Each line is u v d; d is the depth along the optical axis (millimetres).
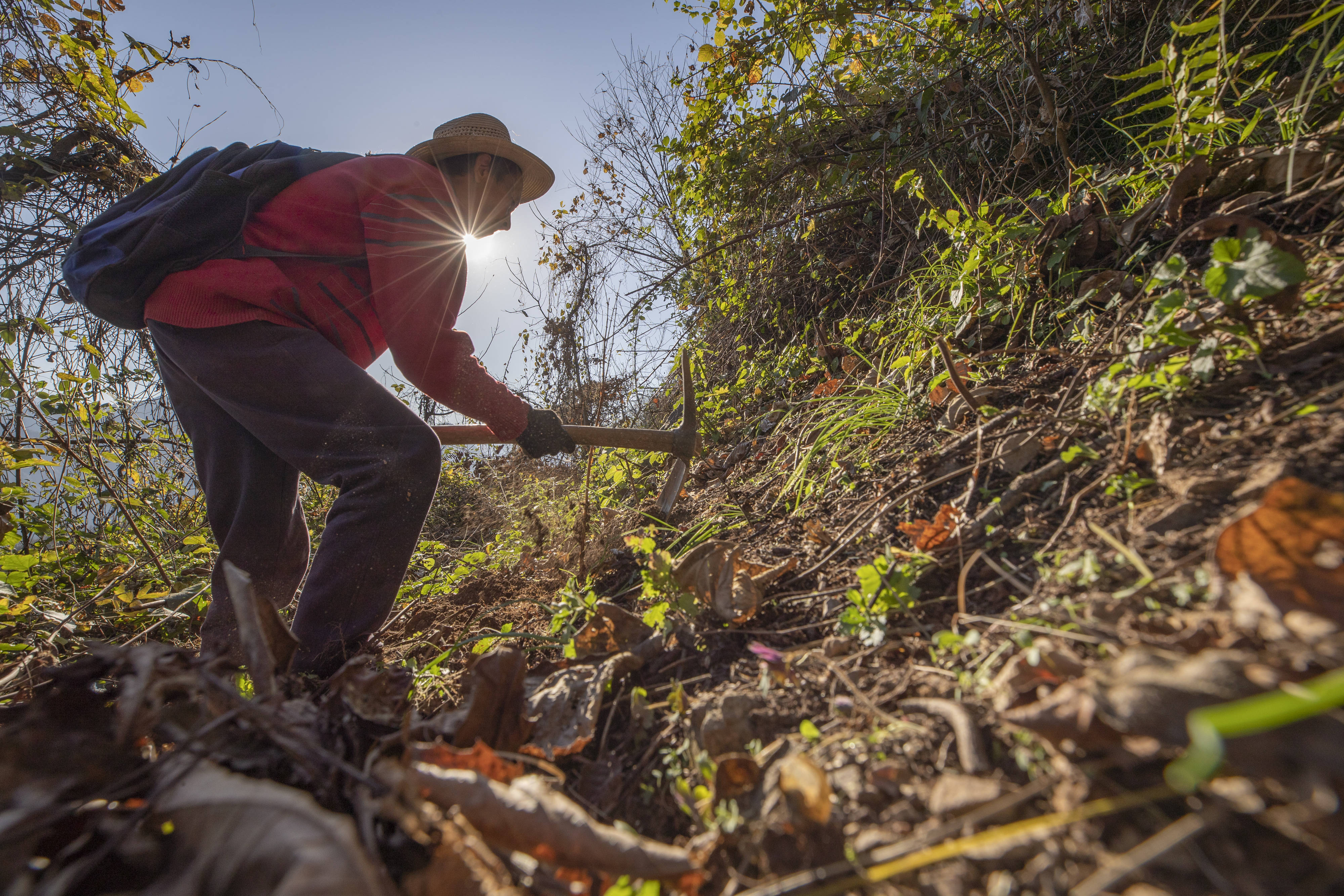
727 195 4605
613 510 2996
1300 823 665
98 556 3400
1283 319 1454
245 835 765
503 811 880
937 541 1523
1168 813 756
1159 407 1464
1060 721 818
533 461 4734
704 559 1697
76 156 3166
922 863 818
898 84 4031
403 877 867
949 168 3611
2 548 3006
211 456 2004
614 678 1505
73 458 3074
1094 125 3072
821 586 1663
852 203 4074
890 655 1277
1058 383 1909
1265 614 821
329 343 1817
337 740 1118
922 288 3211
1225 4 2039
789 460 2787
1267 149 1914
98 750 974
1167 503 1229
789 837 929
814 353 3828
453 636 2227
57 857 841
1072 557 1257
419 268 1885
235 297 1757
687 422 2656
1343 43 1817
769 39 3824
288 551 2115
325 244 1843
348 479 1737
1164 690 725
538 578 2650
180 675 1035
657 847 854
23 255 3135
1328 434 1143
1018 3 3273
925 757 980
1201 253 1883
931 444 2047
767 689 1282
